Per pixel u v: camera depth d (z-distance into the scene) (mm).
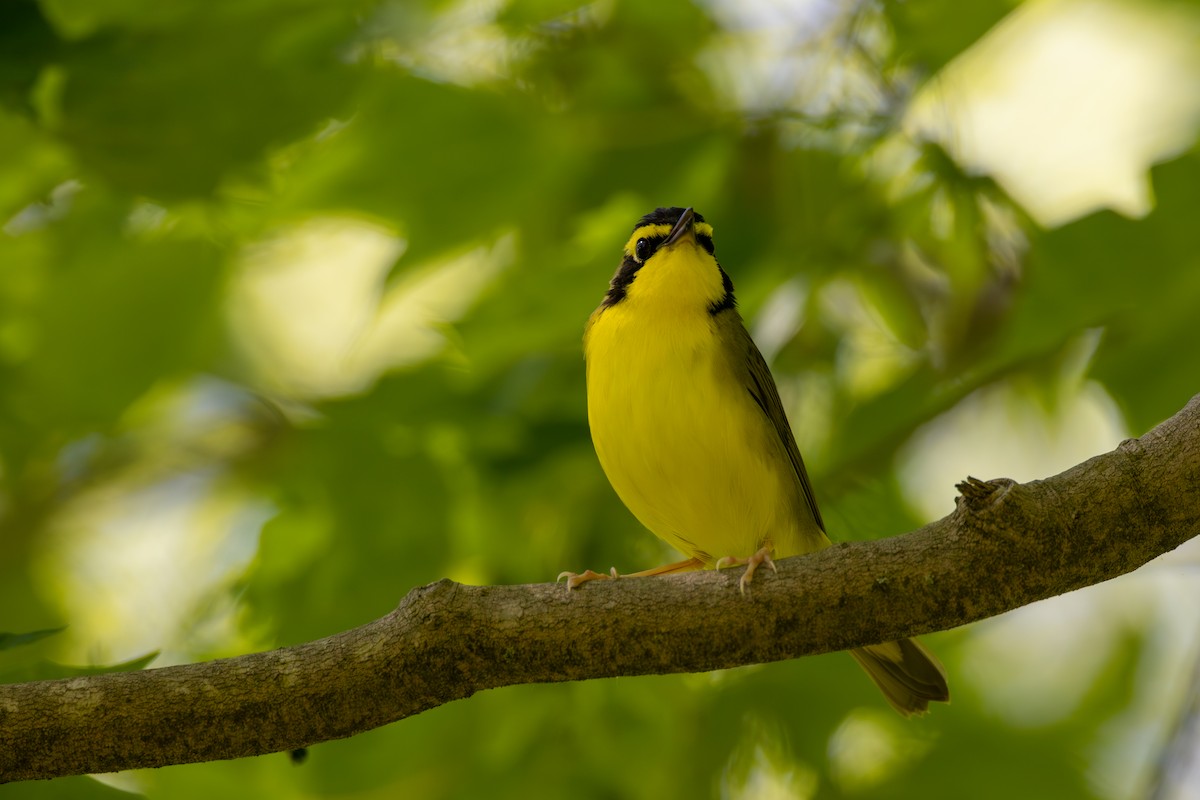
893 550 7305
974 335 12938
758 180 13141
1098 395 13180
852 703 13000
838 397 13500
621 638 7379
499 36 12664
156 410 15773
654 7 13000
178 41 11484
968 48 11680
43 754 7172
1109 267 11234
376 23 12227
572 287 12219
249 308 15883
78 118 11711
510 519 13070
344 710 7348
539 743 13023
